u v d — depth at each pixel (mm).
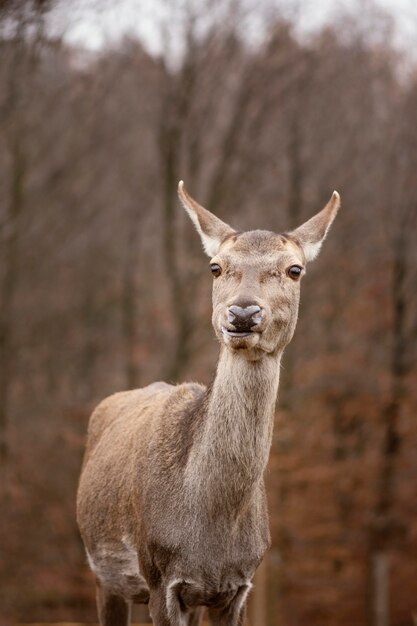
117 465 16344
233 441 13773
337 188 57594
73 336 59594
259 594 34969
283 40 56594
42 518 51000
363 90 58250
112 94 56156
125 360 59969
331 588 52344
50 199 56250
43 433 53281
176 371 52781
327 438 53969
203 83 56125
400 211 58156
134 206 59812
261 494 14719
